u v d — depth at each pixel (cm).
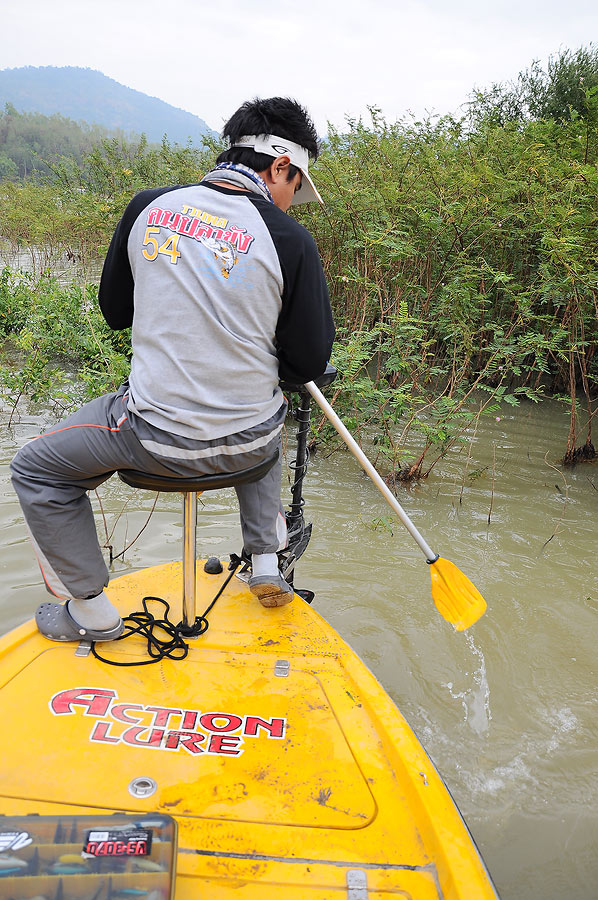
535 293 602
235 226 170
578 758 254
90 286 782
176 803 151
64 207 1529
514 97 1195
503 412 638
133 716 174
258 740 170
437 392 653
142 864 125
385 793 157
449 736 263
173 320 168
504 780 244
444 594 238
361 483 477
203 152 901
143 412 171
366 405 531
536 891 204
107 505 425
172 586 235
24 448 182
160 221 171
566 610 342
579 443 573
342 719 178
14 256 1535
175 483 180
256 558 224
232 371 173
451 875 134
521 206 625
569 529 425
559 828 226
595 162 663
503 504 456
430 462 519
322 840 144
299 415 255
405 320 507
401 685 288
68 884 122
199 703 180
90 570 189
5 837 127
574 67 1159
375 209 638
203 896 131
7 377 572
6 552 359
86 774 157
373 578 361
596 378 573
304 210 677
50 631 198
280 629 213
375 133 702
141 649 199
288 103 184
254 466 190
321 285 179
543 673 299
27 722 170
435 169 656
